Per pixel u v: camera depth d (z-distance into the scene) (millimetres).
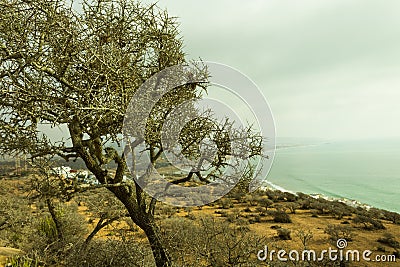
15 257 5129
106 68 2975
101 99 2984
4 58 2818
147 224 4113
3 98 3037
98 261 4578
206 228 4465
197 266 3916
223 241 4324
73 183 3424
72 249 5203
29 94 2889
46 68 2943
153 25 3930
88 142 3658
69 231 7801
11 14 2852
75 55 2926
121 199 4094
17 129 3113
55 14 2939
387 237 13484
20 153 3342
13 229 8383
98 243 5113
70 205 10383
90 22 3115
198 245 4125
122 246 4727
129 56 3574
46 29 2914
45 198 3430
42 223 8086
